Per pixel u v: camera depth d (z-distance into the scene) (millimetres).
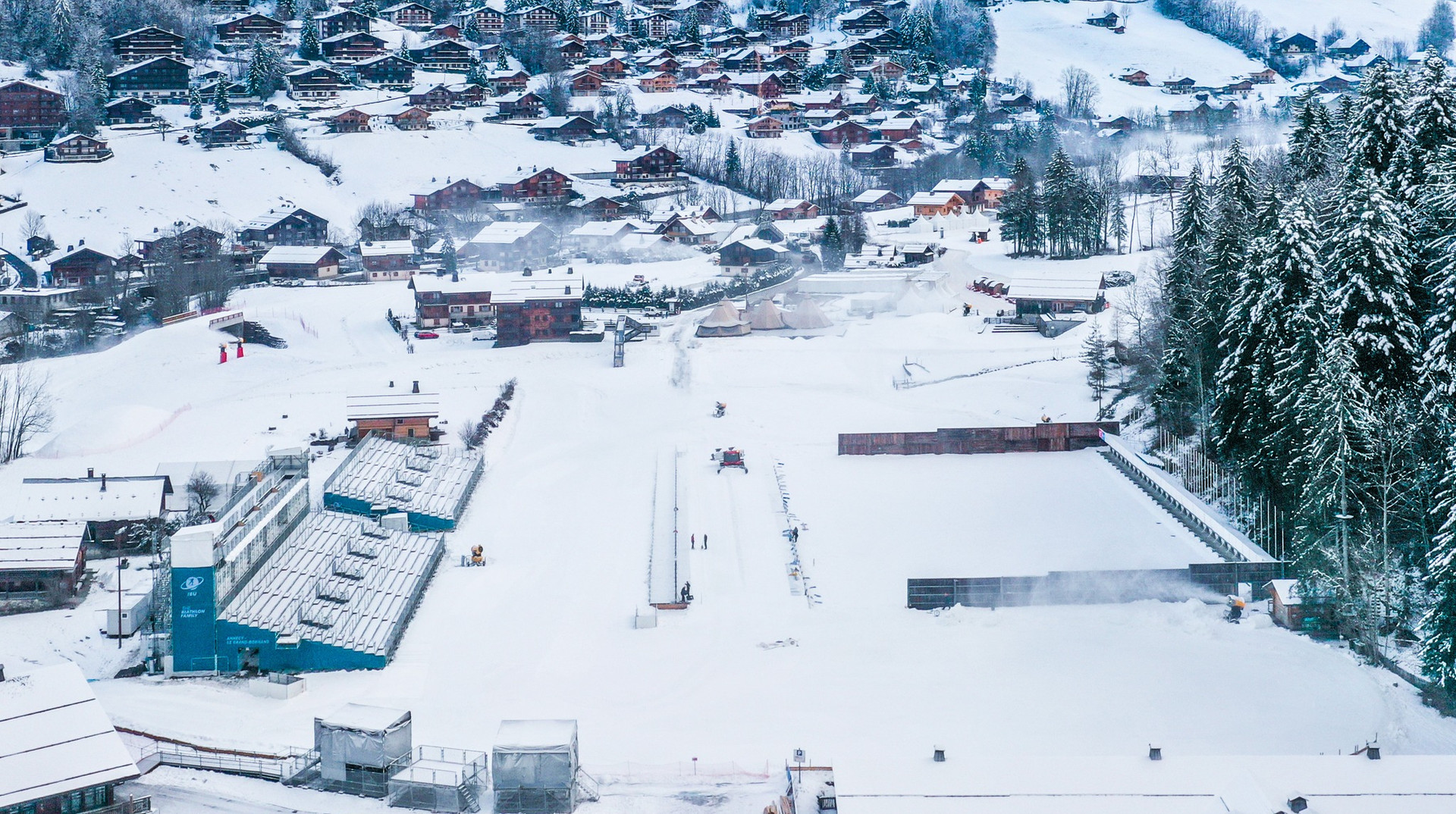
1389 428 75125
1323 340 79625
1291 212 84062
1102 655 72250
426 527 95375
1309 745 60812
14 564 81812
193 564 72625
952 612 78875
